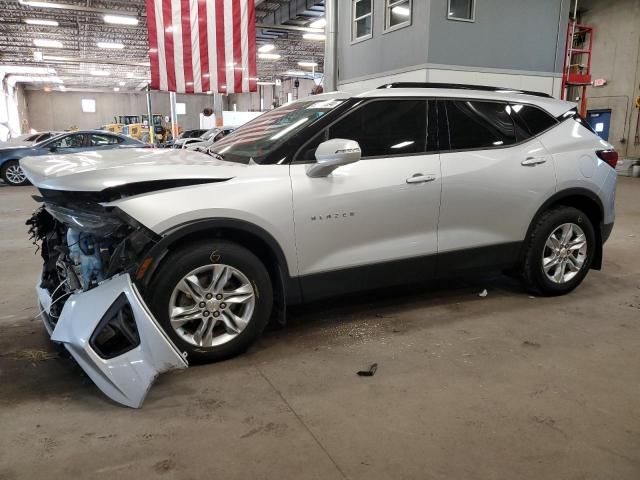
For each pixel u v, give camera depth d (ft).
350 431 7.66
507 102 12.82
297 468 6.81
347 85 45.85
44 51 99.60
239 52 32.65
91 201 9.44
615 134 57.11
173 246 9.33
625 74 55.47
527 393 8.79
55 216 9.67
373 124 11.02
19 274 16.49
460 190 11.66
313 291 10.60
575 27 47.80
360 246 10.82
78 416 8.05
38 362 10.00
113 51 99.60
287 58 106.52
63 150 44.29
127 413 8.12
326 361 10.00
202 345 9.61
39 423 7.84
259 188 9.66
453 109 11.94
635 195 36.65
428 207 11.37
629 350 10.53
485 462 6.95
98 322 8.24
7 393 8.80
